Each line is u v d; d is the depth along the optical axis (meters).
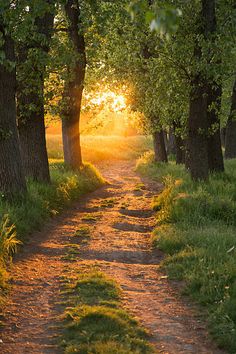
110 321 7.03
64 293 8.59
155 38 17.00
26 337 6.71
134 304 8.23
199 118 18.67
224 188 17.89
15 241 10.86
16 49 17.16
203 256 10.61
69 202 19.00
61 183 19.98
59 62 17.02
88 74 26.89
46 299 8.36
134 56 19.41
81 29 18.25
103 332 6.71
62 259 11.20
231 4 17.88
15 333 6.85
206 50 16.03
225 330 6.99
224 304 7.79
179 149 34.19
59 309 7.83
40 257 11.19
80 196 21.67
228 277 9.03
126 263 11.37
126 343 6.32
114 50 21.33
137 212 18.66
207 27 17.05
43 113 19.22
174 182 21.58
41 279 9.47
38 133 18.94
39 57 15.19
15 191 14.26
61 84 19.75
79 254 11.83
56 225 15.14
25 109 18.34
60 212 17.14
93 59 24.89
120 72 24.53
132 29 17.25
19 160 14.45
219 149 21.91
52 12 13.03
